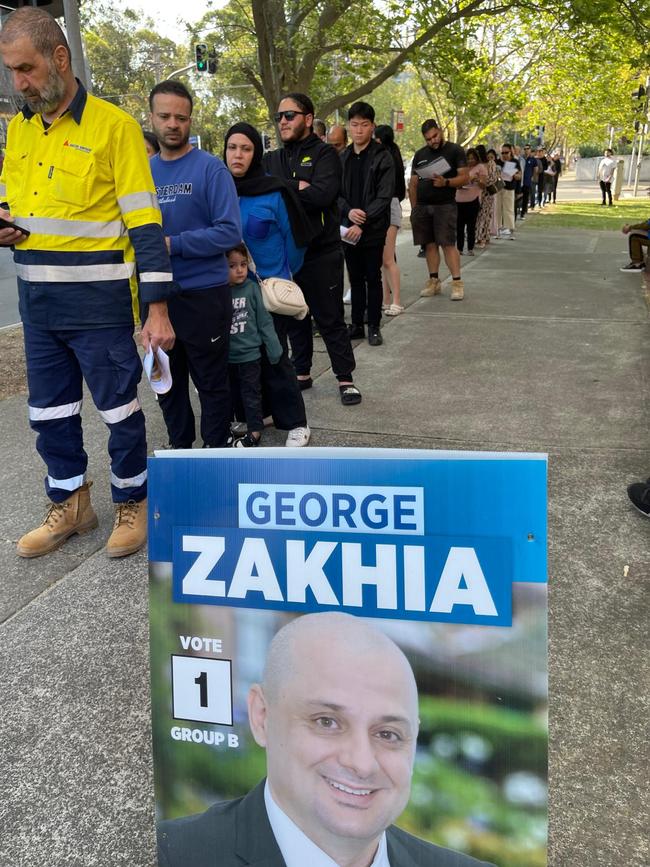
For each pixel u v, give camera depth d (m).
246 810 1.46
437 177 7.88
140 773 2.05
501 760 1.34
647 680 2.30
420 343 6.52
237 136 4.09
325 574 1.40
